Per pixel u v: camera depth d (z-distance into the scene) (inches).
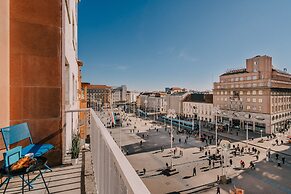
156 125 2701.8
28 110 176.6
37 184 148.4
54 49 190.4
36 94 180.4
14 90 171.8
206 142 1630.2
